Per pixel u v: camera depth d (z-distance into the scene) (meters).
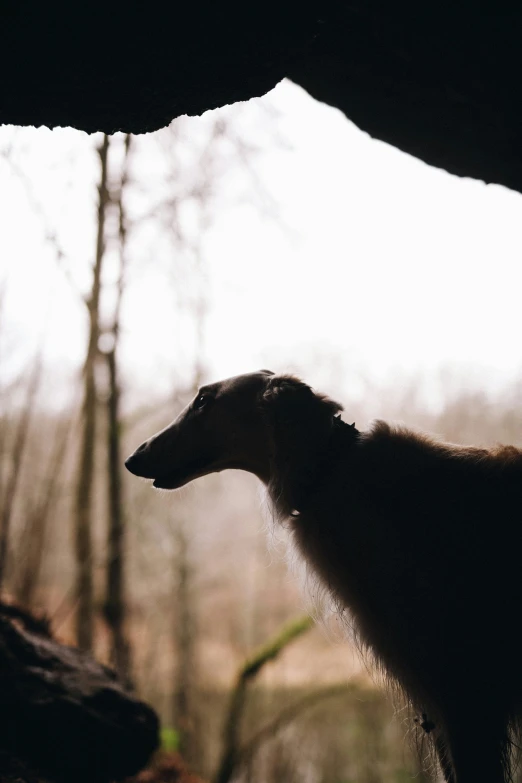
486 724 1.14
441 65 1.41
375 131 1.65
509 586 1.15
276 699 4.79
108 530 3.42
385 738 4.75
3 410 3.23
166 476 1.32
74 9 1.13
